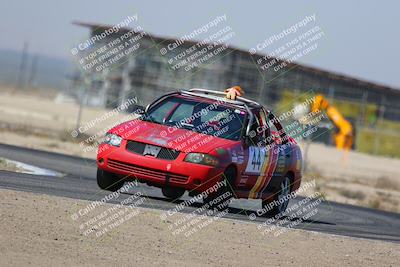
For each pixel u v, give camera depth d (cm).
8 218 2609
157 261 2345
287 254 2827
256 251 2781
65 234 2533
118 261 2262
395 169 15688
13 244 2262
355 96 19738
